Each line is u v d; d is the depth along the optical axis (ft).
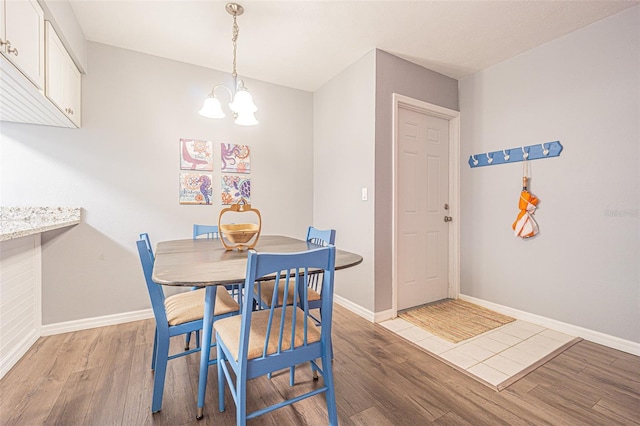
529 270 8.24
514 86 8.55
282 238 7.74
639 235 6.34
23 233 4.94
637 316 6.37
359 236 8.87
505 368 5.91
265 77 9.96
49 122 7.00
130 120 8.11
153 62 8.40
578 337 7.24
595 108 6.94
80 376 5.52
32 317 6.79
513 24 7.02
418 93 9.06
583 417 4.53
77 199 7.52
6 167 6.84
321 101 10.71
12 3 4.39
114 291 7.97
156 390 4.56
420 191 9.54
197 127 9.04
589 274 7.08
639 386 5.28
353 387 5.31
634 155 6.39
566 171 7.46
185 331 4.79
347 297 9.42
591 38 7.00
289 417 4.56
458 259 10.14
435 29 7.25
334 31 7.34
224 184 9.48
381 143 8.37
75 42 6.70
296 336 4.09
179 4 6.31
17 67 4.52
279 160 10.53
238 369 3.62
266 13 6.60
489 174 9.20
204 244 6.63
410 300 9.41
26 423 4.33
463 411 4.69
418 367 5.97
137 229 8.23
